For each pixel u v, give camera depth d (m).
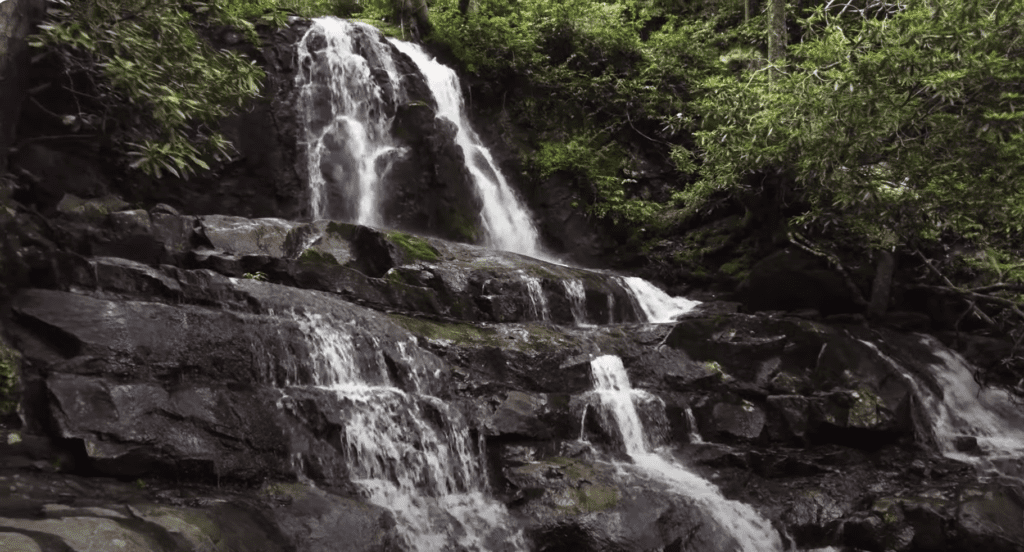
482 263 11.12
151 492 5.82
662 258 15.78
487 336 9.43
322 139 13.33
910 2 11.62
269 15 9.61
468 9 17.69
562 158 16.25
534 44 17.44
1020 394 11.65
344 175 13.41
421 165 13.80
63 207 8.67
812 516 8.29
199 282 7.57
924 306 13.88
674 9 22.58
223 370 6.94
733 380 10.21
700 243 15.77
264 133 12.77
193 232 9.05
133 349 6.50
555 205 16.16
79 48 8.75
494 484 7.75
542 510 7.30
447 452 7.67
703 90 17.89
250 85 9.07
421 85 15.11
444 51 16.91
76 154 9.83
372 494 6.86
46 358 6.22
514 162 16.41
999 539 7.75
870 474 9.22
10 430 5.72
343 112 13.79
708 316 12.13
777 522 8.11
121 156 10.54
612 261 16.02
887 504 8.29
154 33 9.21
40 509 5.02
